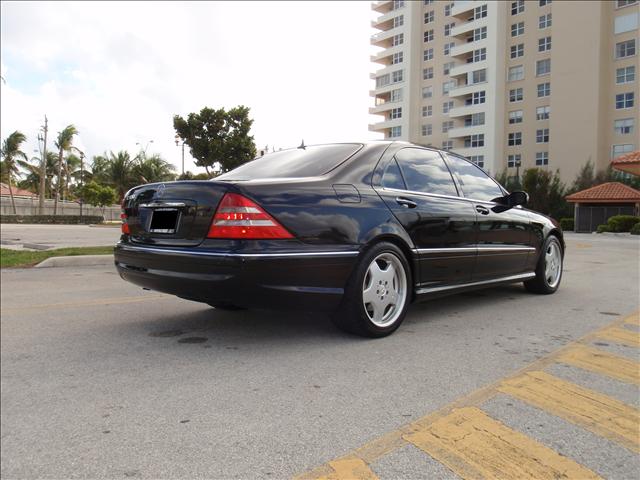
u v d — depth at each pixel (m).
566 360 3.29
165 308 5.17
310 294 3.36
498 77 55.12
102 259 9.48
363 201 3.70
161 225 3.62
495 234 4.89
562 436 2.26
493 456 2.10
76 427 2.47
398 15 68.00
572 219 37.22
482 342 3.73
